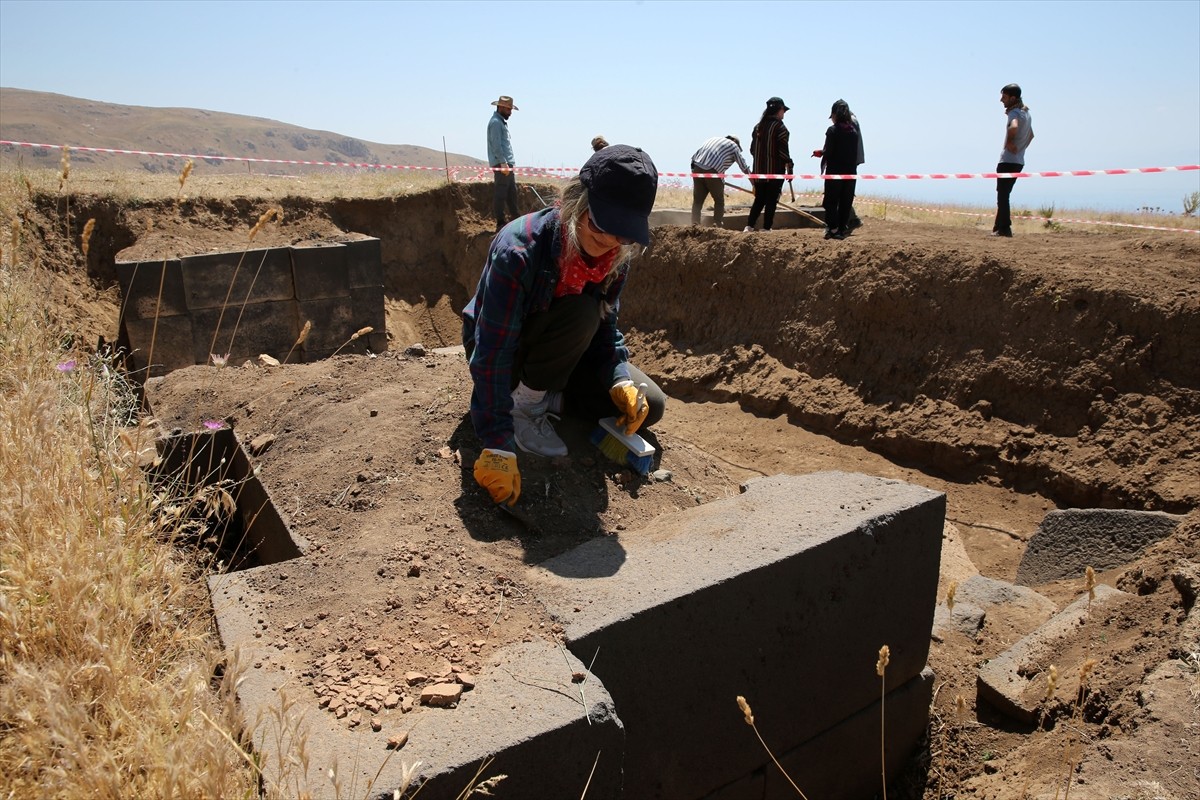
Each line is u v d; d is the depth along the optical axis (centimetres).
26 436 260
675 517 311
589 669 235
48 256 940
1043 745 332
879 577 307
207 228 1070
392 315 1210
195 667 193
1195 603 360
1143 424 591
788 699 293
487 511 303
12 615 185
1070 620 399
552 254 292
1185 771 267
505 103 1208
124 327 910
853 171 941
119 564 219
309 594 254
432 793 183
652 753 258
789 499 319
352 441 350
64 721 165
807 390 779
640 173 270
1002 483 635
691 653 257
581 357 346
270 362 470
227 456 402
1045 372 647
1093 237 864
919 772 350
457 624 239
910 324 740
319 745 191
